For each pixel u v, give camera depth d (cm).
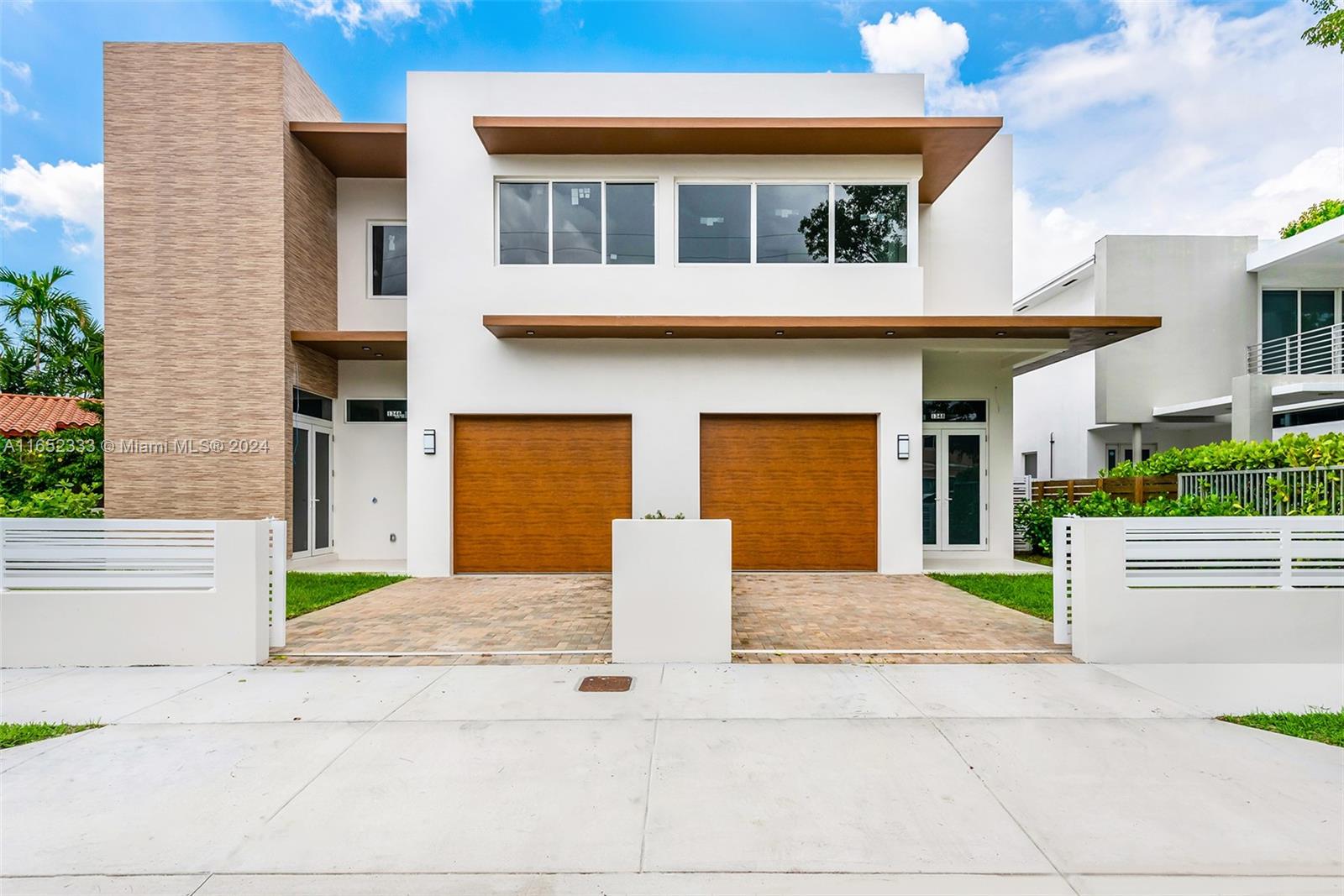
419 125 1026
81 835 299
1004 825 304
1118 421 1678
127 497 1019
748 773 355
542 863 278
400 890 262
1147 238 1686
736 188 1029
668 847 289
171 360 1026
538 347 1017
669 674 523
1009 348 1052
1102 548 551
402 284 1215
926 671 530
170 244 1030
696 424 1016
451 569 1015
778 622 694
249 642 556
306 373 1090
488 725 423
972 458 1182
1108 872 271
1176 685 494
